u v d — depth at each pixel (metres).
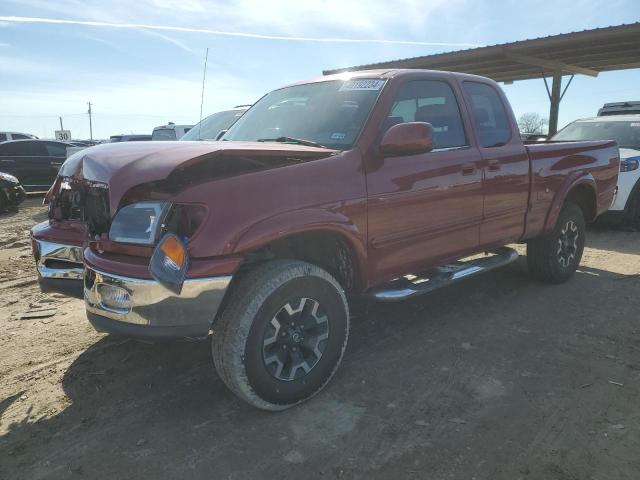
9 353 3.93
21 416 3.08
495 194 4.37
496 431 2.86
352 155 3.34
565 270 5.46
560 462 2.60
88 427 2.96
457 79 4.28
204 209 2.72
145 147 3.17
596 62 16.31
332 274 3.46
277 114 4.18
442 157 3.89
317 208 3.07
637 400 3.16
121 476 2.55
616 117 9.37
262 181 2.90
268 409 3.02
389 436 2.83
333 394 3.28
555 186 5.05
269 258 3.16
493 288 5.36
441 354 3.82
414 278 4.29
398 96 3.74
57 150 14.99
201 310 2.71
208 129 8.26
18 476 2.56
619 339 4.05
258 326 2.86
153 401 3.23
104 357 3.84
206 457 2.68
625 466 2.56
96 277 2.88
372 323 4.46
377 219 3.43
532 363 3.66
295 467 2.59
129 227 2.85
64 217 3.73
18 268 6.46
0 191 11.65
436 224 3.87
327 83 4.12
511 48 14.27
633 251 7.01
